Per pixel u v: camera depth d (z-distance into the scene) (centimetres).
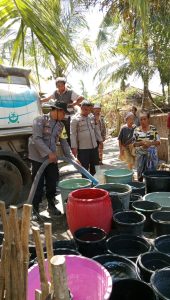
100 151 749
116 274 236
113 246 282
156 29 460
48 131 423
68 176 676
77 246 278
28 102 521
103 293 183
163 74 802
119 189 398
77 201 316
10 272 169
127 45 952
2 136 489
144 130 510
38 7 166
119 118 1434
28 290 192
